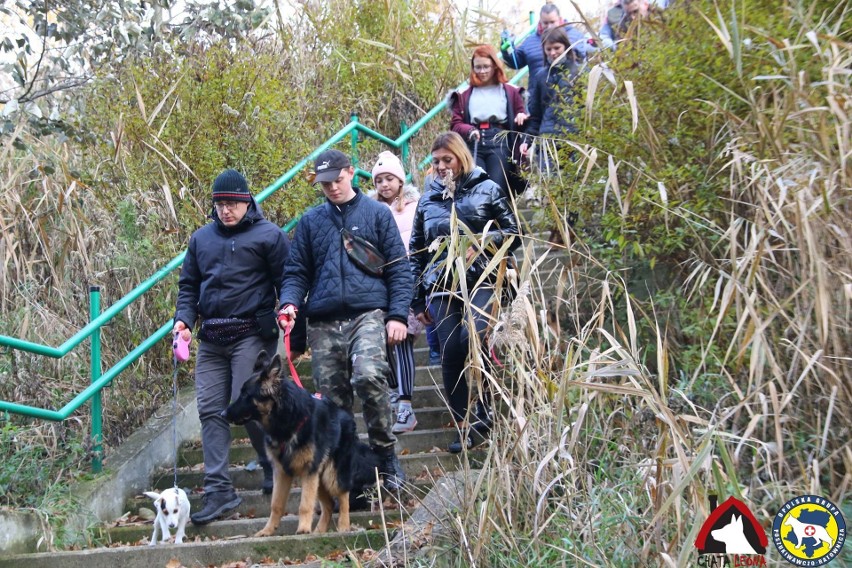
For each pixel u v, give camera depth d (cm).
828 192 413
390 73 1107
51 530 508
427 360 716
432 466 581
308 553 468
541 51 884
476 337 405
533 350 403
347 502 509
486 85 762
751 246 411
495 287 422
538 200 651
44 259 721
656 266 574
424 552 409
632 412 436
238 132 800
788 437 420
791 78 455
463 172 556
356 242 528
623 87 566
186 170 785
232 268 541
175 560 466
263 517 565
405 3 1146
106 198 761
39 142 748
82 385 648
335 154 534
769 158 452
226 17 826
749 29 484
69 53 689
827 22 515
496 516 398
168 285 719
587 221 606
